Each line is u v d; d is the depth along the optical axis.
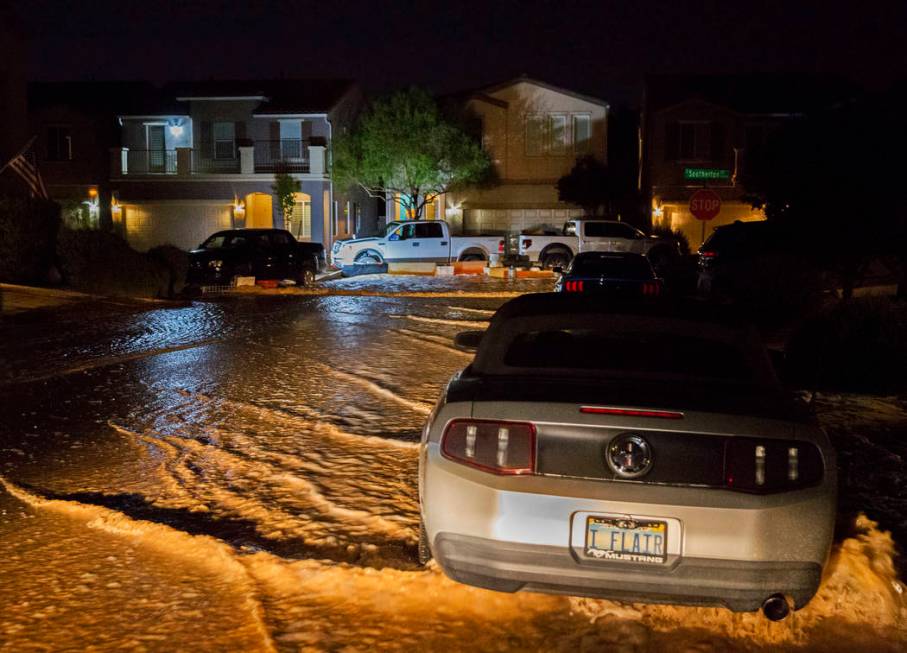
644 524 3.69
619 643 3.97
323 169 40.28
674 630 4.11
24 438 7.68
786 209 17.95
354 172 40.16
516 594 4.44
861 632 4.11
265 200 41.91
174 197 40.94
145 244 41.56
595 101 42.44
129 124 42.50
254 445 7.37
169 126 42.31
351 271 32.41
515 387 4.11
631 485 3.71
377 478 6.33
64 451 7.26
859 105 16.97
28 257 20.77
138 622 4.17
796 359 10.04
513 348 4.71
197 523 5.50
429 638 4.01
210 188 40.69
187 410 8.76
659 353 4.68
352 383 10.09
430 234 32.66
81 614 4.25
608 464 3.73
